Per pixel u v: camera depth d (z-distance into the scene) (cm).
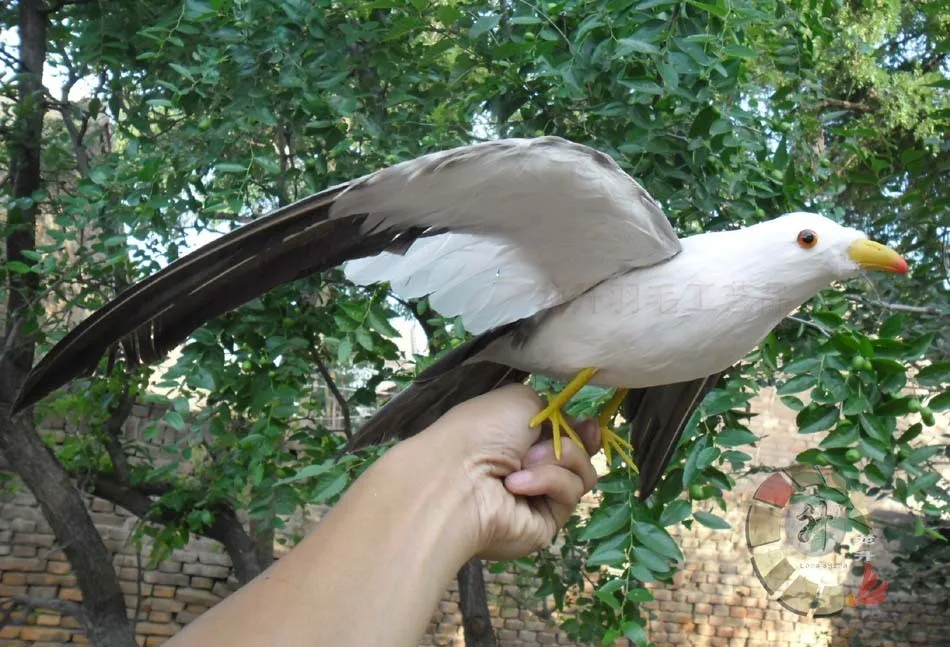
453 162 108
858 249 119
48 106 339
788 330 228
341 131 254
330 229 117
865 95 499
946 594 505
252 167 242
